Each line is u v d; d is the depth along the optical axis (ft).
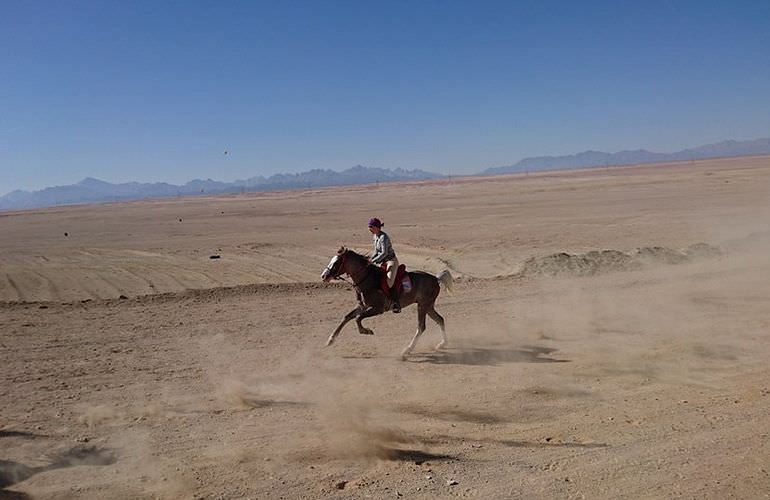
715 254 81.76
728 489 21.27
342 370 36.60
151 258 93.91
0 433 25.85
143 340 43.16
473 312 53.31
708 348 40.27
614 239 102.99
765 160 636.48
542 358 39.19
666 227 115.85
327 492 21.13
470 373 35.96
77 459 23.61
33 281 71.82
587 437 26.00
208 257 93.76
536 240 105.19
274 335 45.19
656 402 30.27
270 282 71.15
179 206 347.97
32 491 20.81
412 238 112.98
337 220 169.37
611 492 21.15
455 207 201.46
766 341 41.60
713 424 27.12
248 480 21.98
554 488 21.45
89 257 96.84
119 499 20.44
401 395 31.89
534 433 26.55
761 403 29.55
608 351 40.40
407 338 44.88
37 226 195.52
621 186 270.87
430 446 25.16
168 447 24.89
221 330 46.47
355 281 40.81
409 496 20.89
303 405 30.32
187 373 35.58
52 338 43.21
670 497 20.79
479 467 23.12
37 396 31.01
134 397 31.19
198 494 20.88
